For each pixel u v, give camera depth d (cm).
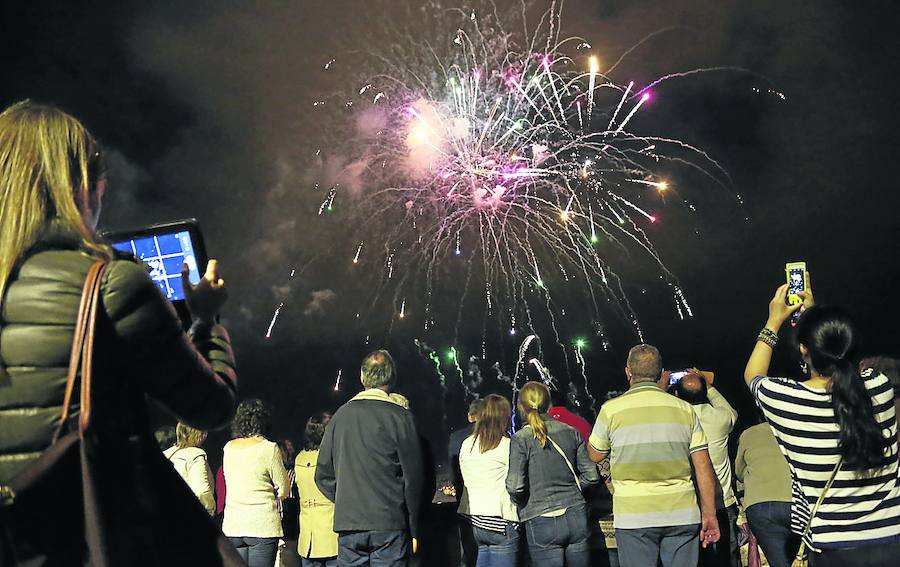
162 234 185
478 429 621
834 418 291
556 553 583
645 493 507
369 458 539
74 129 159
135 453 145
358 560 543
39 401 140
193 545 147
